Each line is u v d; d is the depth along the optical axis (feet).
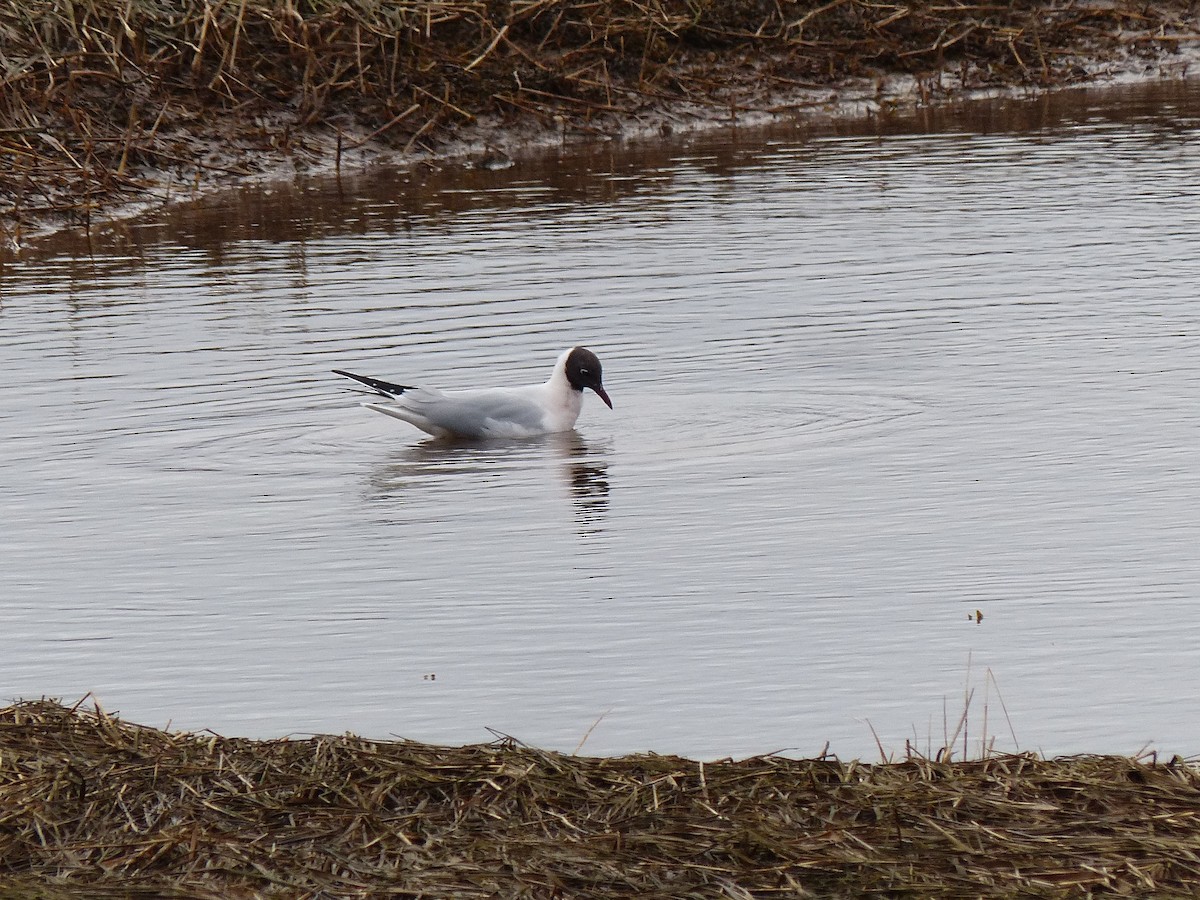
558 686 34.58
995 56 116.37
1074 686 33.65
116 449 52.26
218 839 26.07
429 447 52.75
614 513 45.68
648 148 99.45
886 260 71.77
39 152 90.27
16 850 26.08
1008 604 38.06
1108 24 121.29
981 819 26.35
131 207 87.45
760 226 78.48
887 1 116.98
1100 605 37.73
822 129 103.30
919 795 26.96
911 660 35.22
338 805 27.25
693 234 77.46
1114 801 26.86
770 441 51.26
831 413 53.57
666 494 47.06
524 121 102.73
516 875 24.86
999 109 107.14
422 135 99.50
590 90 105.60
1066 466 47.55
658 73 107.86
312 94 98.68
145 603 40.19
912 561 40.98
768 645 36.32
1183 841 25.34
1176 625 36.47
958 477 47.11
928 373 56.95
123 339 63.57
